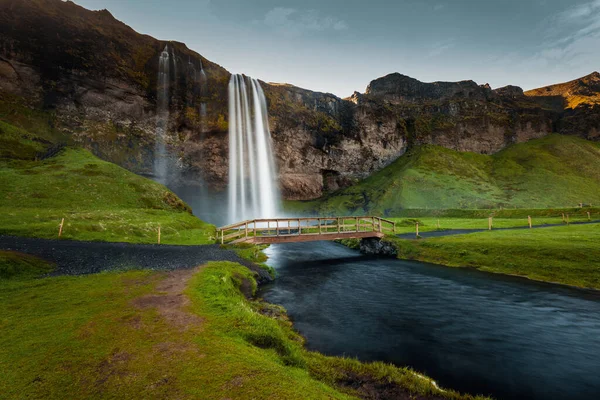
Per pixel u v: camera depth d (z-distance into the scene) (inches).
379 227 1549.0
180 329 335.6
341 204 4854.8
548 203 3900.1
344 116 5684.1
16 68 2642.7
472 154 6107.3
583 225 1668.3
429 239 1446.9
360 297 767.7
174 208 1879.9
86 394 212.1
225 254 999.6
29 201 1352.1
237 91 3944.4
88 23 3088.1
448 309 672.4
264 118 4384.8
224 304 433.7
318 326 563.2
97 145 2837.1
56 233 1000.9
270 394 222.8
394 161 6092.5
